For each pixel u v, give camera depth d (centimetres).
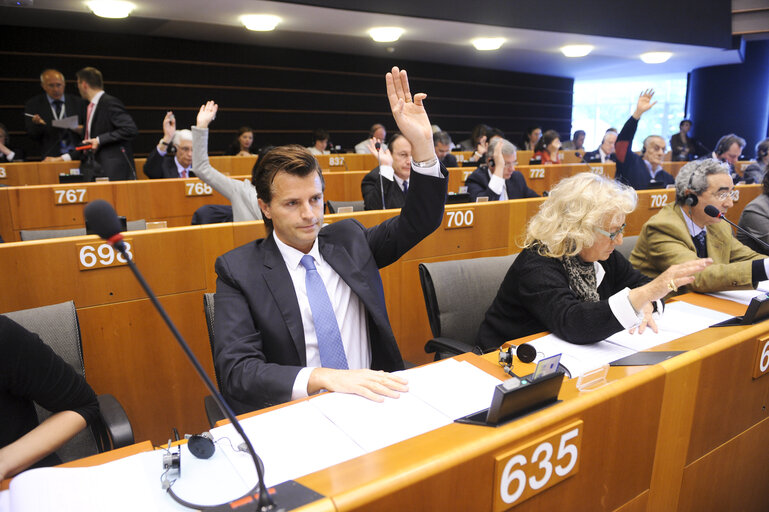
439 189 130
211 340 141
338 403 93
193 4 512
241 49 882
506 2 602
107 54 780
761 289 173
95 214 63
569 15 642
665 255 193
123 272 196
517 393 72
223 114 888
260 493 62
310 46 911
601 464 82
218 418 122
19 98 732
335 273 133
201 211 276
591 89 1505
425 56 1004
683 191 201
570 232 142
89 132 438
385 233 141
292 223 120
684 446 99
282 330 123
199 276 210
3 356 91
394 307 255
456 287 179
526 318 153
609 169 596
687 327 136
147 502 69
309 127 971
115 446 119
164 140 462
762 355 111
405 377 104
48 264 184
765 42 922
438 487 64
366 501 58
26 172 449
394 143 326
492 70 1156
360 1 529
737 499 122
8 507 71
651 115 1455
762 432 120
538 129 828
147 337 204
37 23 712
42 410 129
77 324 140
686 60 930
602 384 85
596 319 125
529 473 72
